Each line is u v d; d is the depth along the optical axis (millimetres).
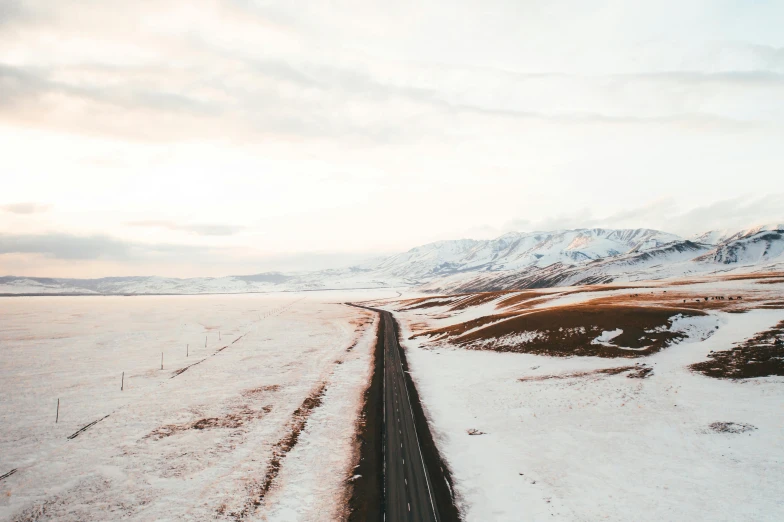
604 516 20000
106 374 50906
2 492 23219
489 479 24375
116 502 22203
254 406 38438
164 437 31094
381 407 37781
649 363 42469
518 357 52438
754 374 34844
